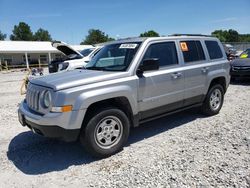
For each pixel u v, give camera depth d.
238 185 3.05
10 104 8.27
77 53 11.05
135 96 4.23
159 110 4.70
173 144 4.38
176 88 4.90
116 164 3.75
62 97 3.53
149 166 3.63
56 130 3.57
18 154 4.27
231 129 4.97
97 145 3.87
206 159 3.74
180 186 3.10
